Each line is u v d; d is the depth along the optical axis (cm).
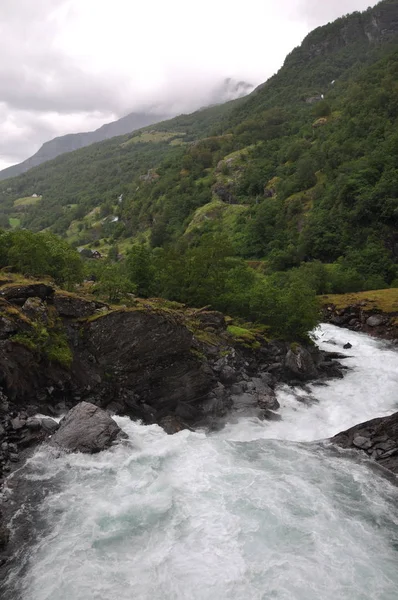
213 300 4047
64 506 1449
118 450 1816
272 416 2497
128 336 2377
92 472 1648
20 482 1548
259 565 1213
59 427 1873
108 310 2534
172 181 18275
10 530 1330
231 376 2762
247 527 1373
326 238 9344
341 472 1802
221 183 15388
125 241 16950
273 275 7775
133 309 2439
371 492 1650
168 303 3591
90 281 3806
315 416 2609
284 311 3666
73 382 2188
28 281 2805
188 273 4100
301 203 11481
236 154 17550
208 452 1902
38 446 1756
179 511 1439
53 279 3209
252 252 11131
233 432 2280
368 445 2023
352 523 1437
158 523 1380
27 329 2125
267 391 2772
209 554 1252
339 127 14475
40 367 2098
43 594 1109
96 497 1503
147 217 17388
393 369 3750
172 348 2483
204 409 2444
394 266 8088
